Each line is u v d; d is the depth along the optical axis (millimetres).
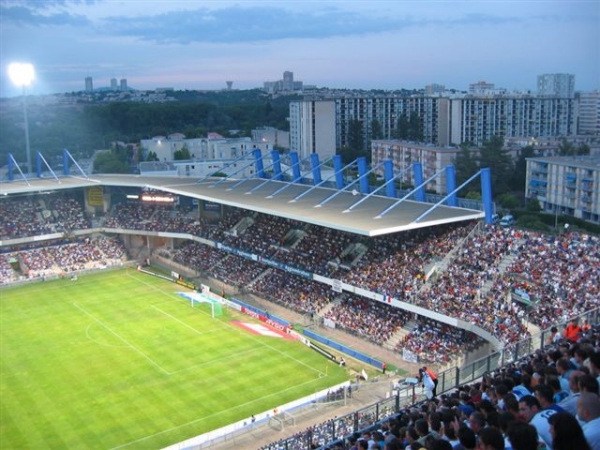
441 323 79500
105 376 74688
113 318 96062
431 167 179500
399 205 98625
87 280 118312
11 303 104688
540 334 36344
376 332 83188
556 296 69500
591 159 151500
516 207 147125
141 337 87625
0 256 122875
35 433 61500
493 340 66062
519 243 82438
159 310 99688
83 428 62281
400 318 83875
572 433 10766
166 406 66750
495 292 75312
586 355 19688
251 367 76688
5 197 134625
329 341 83125
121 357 80375
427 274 84688
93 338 87500
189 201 138125
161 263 128125
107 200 139250
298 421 62688
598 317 37344
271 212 95938
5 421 64062
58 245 129875
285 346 83562
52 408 66688
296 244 107562
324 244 103750
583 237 79500
